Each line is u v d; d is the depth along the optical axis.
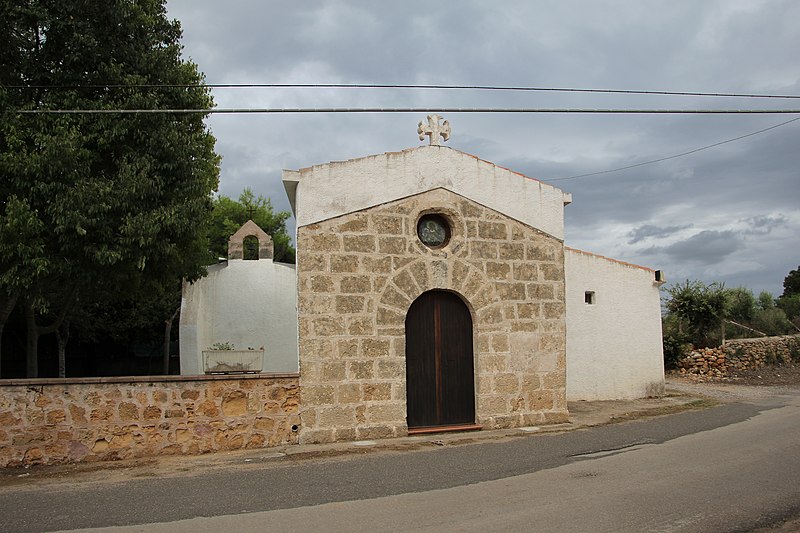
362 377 12.06
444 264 12.91
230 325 21.44
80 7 13.25
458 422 12.98
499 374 13.13
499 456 10.27
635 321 18.39
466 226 13.20
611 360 17.98
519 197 13.77
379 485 8.40
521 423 13.23
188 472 9.45
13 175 12.30
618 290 18.33
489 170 13.59
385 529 6.46
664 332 25.80
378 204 12.55
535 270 13.72
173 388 10.88
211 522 6.77
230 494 8.02
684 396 18.75
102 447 10.40
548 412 13.52
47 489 8.45
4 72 13.13
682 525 6.54
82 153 12.81
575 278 17.88
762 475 8.64
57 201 12.12
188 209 14.11
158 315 26.86
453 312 13.23
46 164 12.16
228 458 10.47
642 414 15.16
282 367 21.41
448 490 8.08
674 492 7.79
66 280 14.03
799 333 32.31
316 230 12.09
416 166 12.97
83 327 25.12
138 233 13.01
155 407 10.76
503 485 8.30
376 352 12.20
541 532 6.32
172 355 30.72
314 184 12.19
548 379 13.59
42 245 12.27
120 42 14.07
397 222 12.66
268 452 10.92
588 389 17.62
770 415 14.55
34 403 10.12
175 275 17.19
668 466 9.27
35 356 17.41
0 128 12.29
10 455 9.91
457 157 13.37
